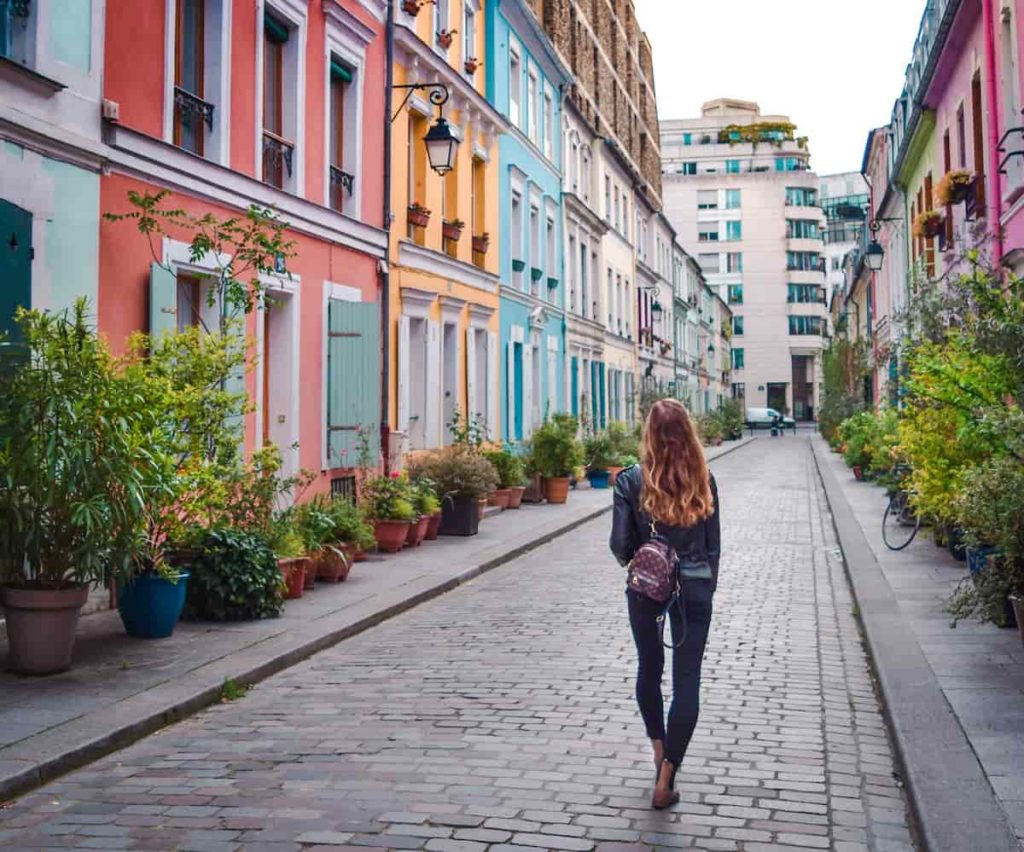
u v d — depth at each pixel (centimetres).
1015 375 923
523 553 1481
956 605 795
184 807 491
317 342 1406
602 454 2703
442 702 677
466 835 451
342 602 1016
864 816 476
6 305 828
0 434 692
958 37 1819
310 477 1170
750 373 10050
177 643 820
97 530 697
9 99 835
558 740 589
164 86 1053
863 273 4306
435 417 1878
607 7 3978
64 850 442
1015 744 544
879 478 1669
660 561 484
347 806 488
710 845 441
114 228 972
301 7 1359
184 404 857
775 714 641
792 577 1213
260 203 1229
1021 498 743
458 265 2006
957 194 1730
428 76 1853
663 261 5350
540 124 2772
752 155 10469
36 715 616
